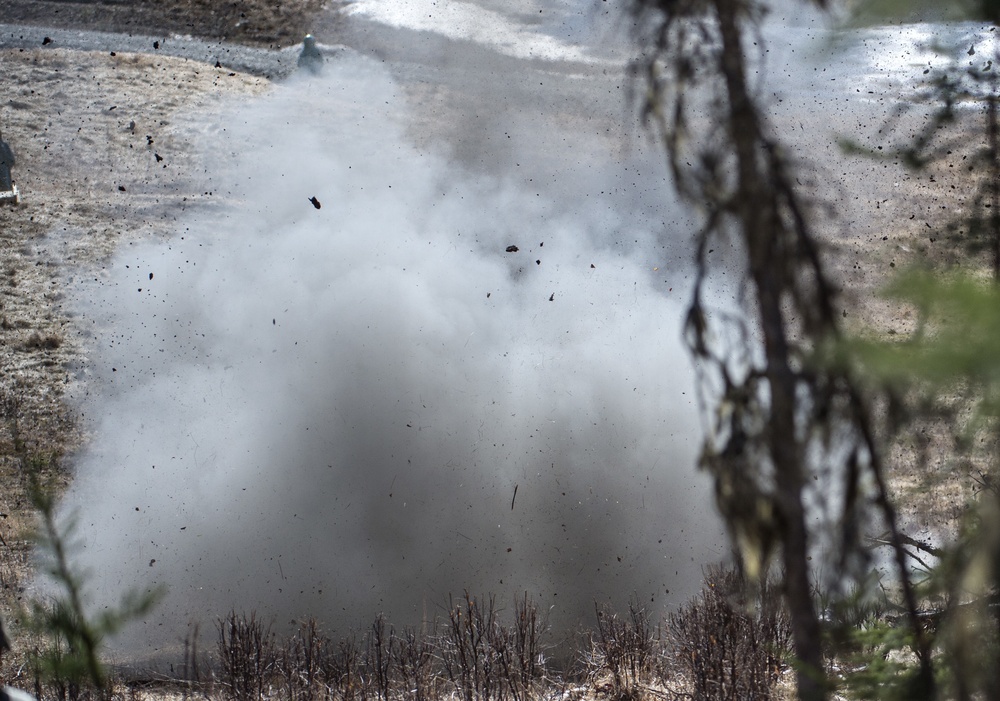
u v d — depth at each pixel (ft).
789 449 40.91
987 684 42.01
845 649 57.00
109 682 93.40
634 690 100.22
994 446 43.01
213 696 105.09
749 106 42.01
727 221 43.04
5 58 401.49
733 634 91.40
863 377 38.37
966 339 31.07
